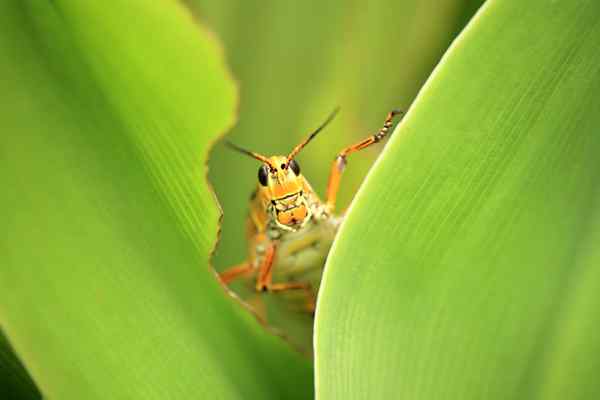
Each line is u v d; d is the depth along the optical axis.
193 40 0.24
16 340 0.24
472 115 0.23
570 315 0.26
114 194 0.26
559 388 0.27
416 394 0.26
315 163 0.34
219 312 0.27
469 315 0.26
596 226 0.26
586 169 0.26
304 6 0.32
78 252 0.26
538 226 0.26
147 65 0.25
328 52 0.32
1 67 0.25
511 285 0.26
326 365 0.25
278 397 0.28
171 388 0.26
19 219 0.25
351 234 0.24
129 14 0.24
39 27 0.26
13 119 0.25
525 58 0.23
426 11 0.32
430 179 0.24
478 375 0.27
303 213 0.33
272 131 0.32
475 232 0.26
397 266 0.26
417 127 0.23
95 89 0.26
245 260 0.35
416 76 0.32
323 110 0.32
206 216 0.26
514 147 0.25
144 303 0.26
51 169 0.25
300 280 0.35
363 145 0.32
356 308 0.26
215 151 0.33
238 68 0.32
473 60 0.23
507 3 0.22
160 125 0.26
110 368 0.26
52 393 0.25
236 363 0.27
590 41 0.23
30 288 0.25
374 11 0.32
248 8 0.31
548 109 0.24
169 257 0.27
